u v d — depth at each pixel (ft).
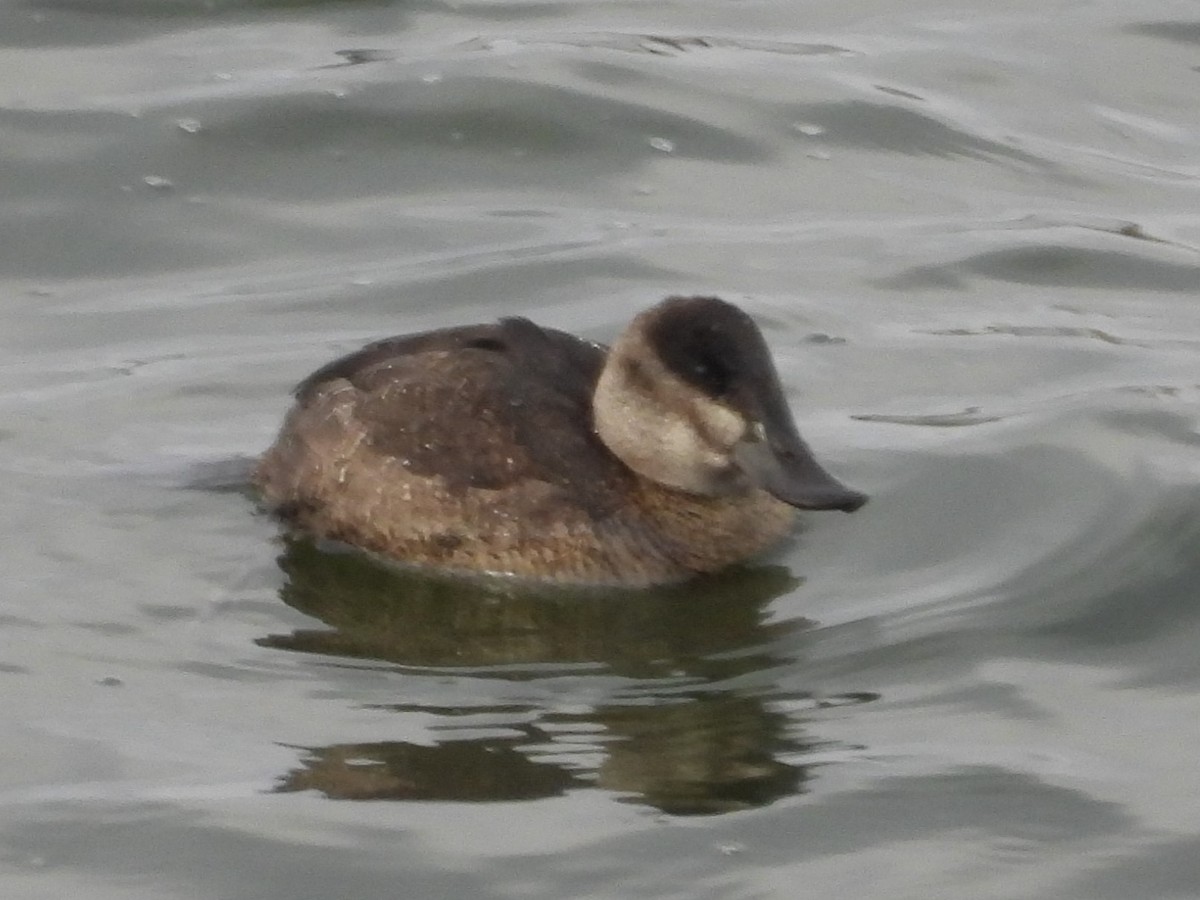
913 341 46.68
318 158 54.13
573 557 36.76
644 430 37.09
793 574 37.14
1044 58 61.05
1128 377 44.73
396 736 31.50
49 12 60.49
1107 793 29.84
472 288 48.73
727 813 29.43
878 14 63.98
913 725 31.83
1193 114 58.54
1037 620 35.04
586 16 62.34
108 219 51.65
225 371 44.73
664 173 54.39
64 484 39.63
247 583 36.47
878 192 53.98
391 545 37.40
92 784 30.14
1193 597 35.60
